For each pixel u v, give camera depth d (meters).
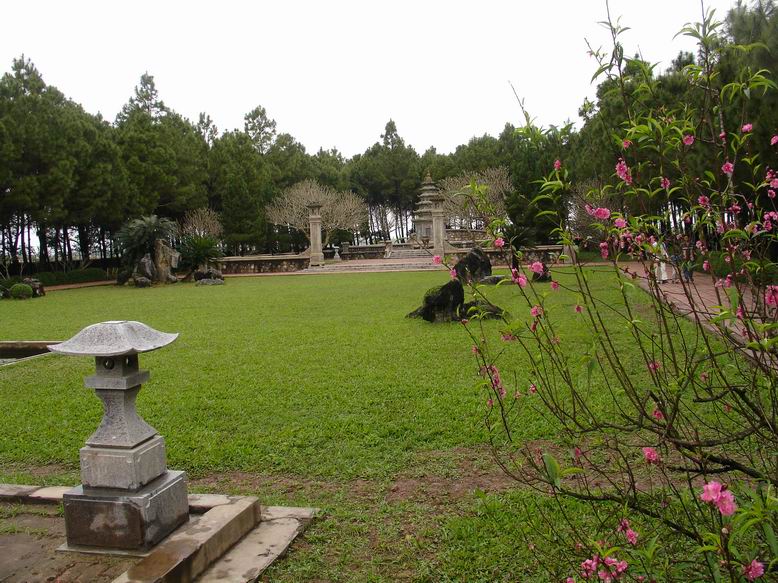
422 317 13.08
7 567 3.49
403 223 66.38
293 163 56.34
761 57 7.71
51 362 9.87
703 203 2.58
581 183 28.95
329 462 5.17
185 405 7.05
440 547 3.64
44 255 34.22
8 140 26.58
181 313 16.31
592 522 3.59
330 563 3.54
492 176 45.16
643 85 2.45
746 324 2.33
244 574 3.39
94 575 3.33
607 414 5.57
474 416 6.12
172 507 3.73
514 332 2.74
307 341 11.02
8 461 5.59
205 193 44.66
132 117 40.12
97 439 3.61
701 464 2.37
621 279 2.57
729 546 2.04
